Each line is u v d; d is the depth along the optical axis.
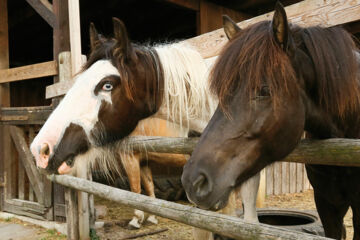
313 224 2.22
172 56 1.70
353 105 1.09
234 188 0.94
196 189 0.91
